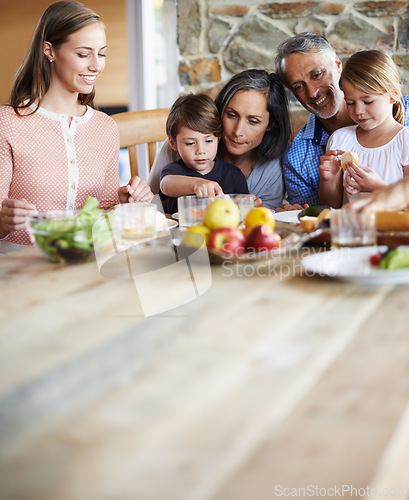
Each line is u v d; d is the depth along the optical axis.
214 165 2.26
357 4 2.52
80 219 1.05
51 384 0.58
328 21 2.57
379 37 2.53
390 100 2.01
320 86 2.11
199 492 0.40
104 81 4.49
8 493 0.41
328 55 2.09
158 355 0.64
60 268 1.03
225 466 0.43
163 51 4.08
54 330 0.73
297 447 0.46
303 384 0.56
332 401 0.53
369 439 0.46
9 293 0.89
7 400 0.54
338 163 2.00
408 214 1.11
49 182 1.78
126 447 0.46
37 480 0.42
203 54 2.77
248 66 2.71
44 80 1.77
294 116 2.63
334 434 0.47
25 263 1.08
